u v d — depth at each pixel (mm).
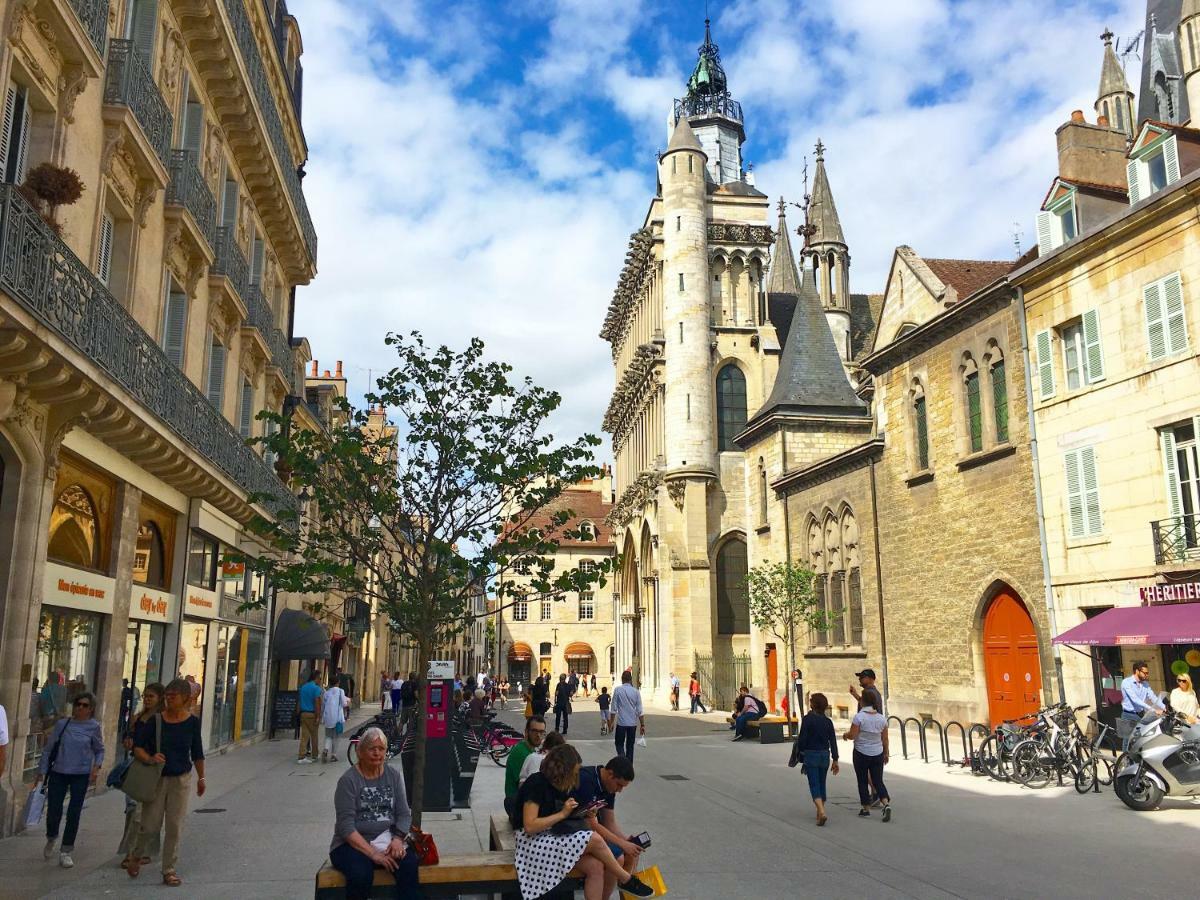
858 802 14867
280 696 29656
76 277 11812
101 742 10305
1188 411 18609
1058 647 21391
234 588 24109
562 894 7324
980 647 24688
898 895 8891
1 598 11867
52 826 10039
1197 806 14047
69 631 14180
